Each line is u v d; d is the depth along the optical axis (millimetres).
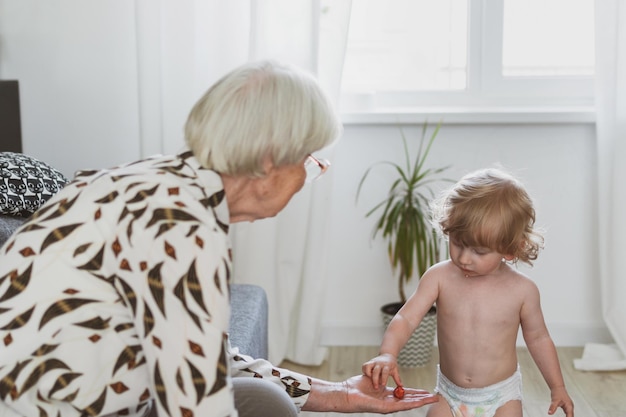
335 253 3172
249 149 1124
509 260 1896
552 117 3002
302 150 1155
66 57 3062
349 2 2811
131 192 1093
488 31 3137
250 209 1242
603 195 2939
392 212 2984
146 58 2818
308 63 2805
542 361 1928
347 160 3107
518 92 3178
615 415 2500
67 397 1104
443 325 1993
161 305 1013
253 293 2328
